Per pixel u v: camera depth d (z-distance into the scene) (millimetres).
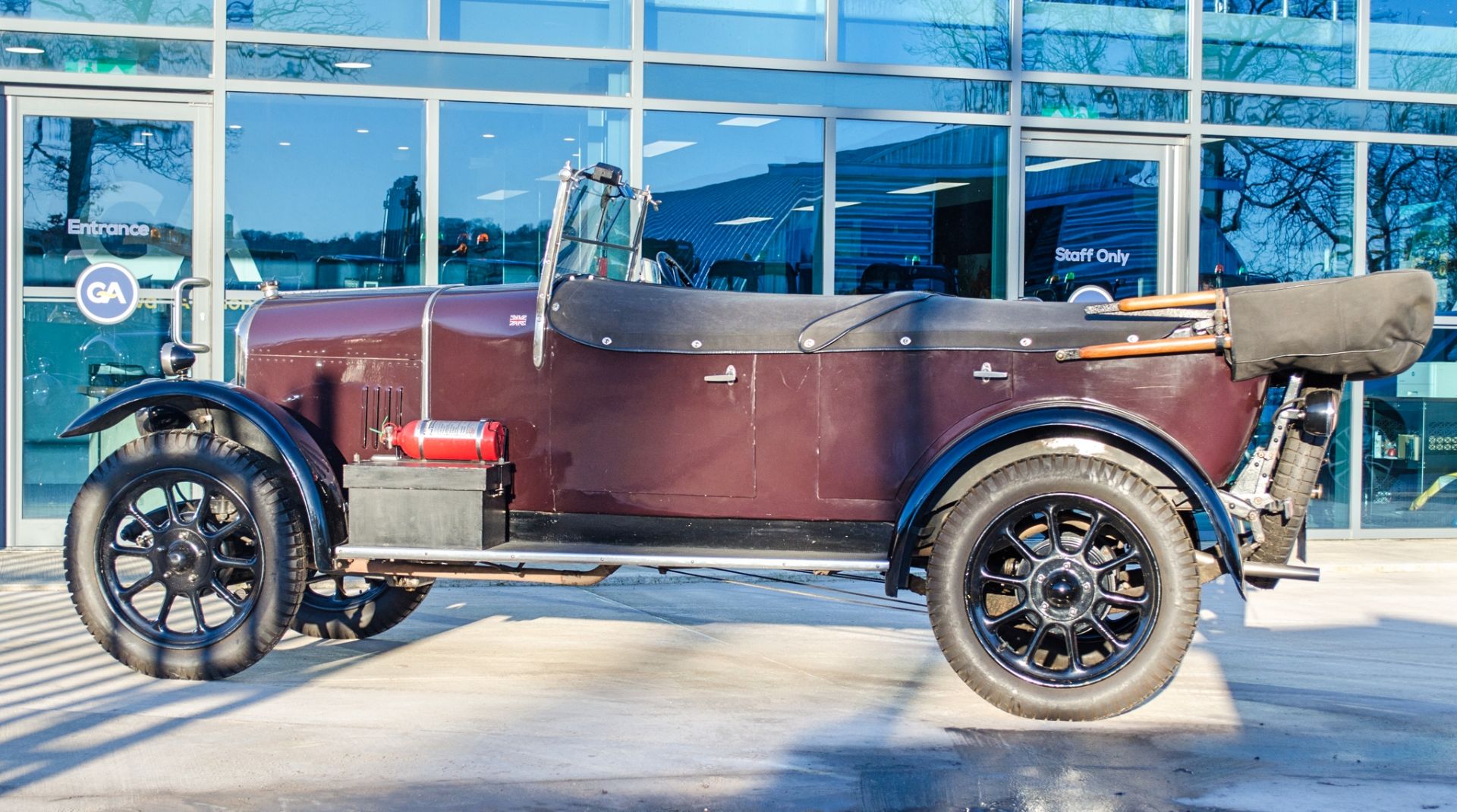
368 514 4191
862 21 7836
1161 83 8078
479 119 7496
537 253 7578
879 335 4059
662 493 4223
